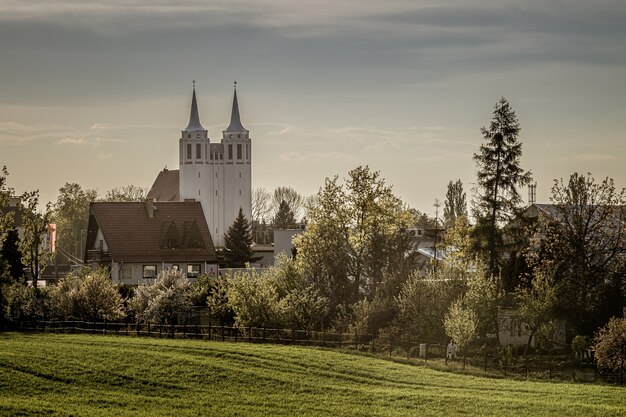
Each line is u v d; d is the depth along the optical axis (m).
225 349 80.94
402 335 92.81
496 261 109.56
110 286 98.81
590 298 99.69
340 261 103.81
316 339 89.81
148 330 92.19
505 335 97.00
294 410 63.00
